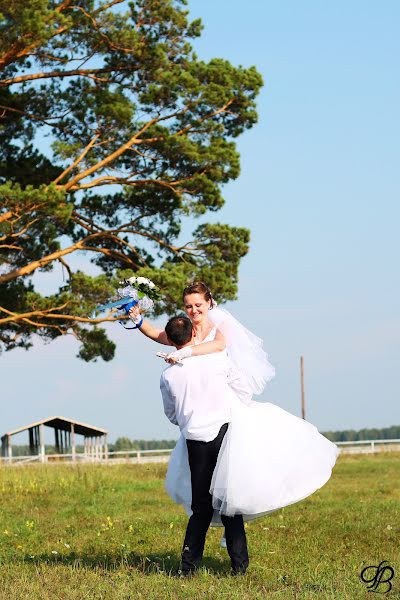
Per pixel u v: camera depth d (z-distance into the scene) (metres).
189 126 36.22
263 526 13.58
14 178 36.03
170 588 7.30
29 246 34.75
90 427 46.34
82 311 33.47
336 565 9.17
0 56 31.20
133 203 37.41
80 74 34.88
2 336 36.25
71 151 34.38
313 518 14.70
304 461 8.17
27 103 35.19
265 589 7.32
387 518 14.59
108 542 11.96
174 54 35.78
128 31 33.22
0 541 12.72
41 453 45.94
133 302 8.50
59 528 14.19
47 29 30.69
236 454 7.96
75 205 36.56
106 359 35.81
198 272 35.41
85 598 7.09
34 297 33.91
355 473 29.98
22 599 7.18
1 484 22.28
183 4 34.78
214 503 8.09
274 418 8.27
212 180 36.34
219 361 8.12
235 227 37.25
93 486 22.31
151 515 16.12
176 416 8.20
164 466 32.19
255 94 36.47
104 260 38.72
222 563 9.34
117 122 34.41
